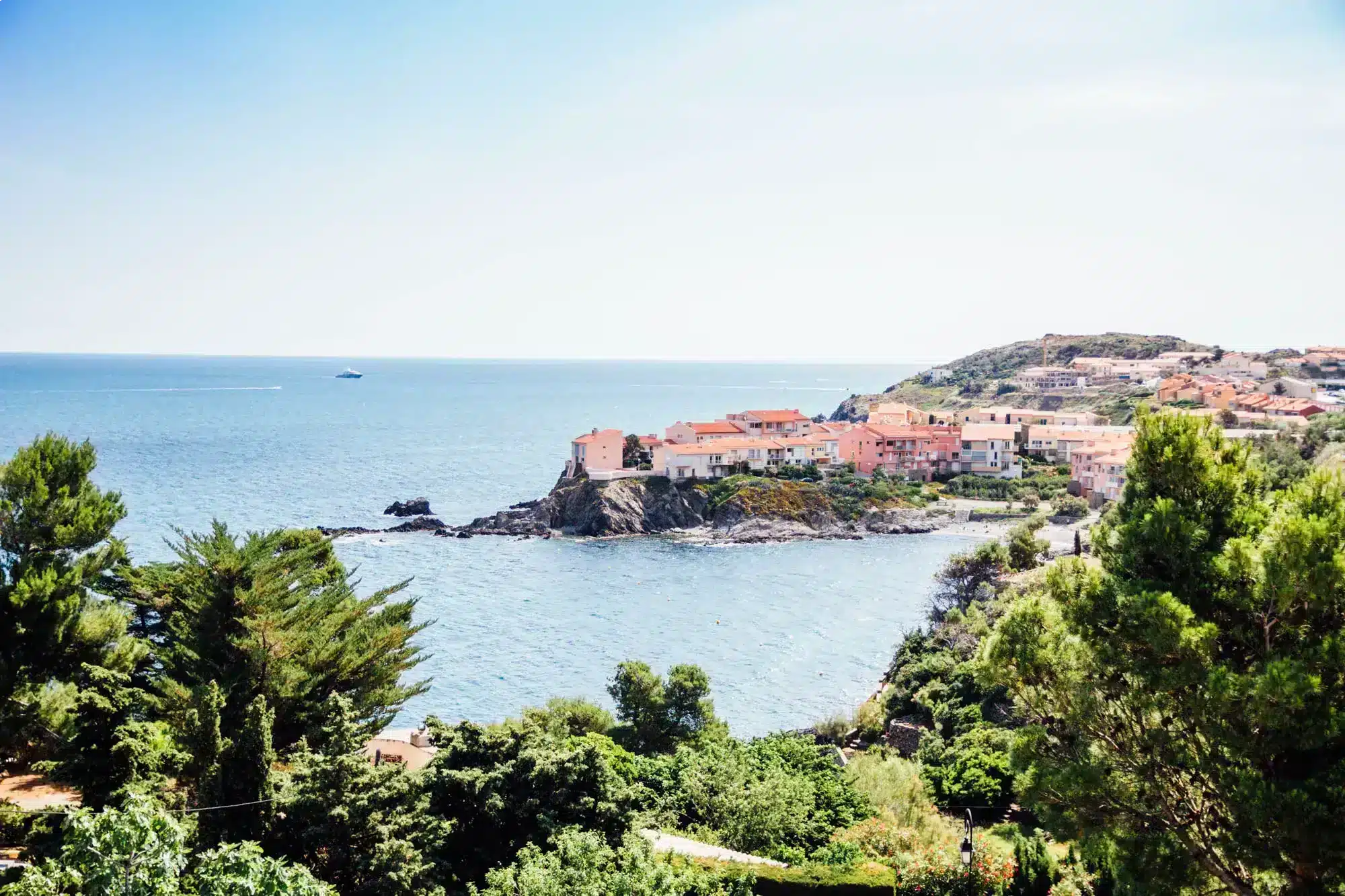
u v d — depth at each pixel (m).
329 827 27.97
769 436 196.12
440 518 166.25
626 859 25.48
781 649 93.88
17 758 36.53
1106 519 27.45
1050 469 183.50
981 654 25.91
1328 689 20.19
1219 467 23.56
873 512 161.88
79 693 32.94
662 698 58.53
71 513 40.97
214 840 28.83
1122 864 21.91
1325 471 22.69
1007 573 81.44
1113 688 23.25
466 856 30.41
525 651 91.75
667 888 24.39
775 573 129.25
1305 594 20.58
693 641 96.44
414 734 50.78
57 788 36.03
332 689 43.56
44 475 40.97
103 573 43.34
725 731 59.22
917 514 162.62
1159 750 22.19
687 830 36.56
